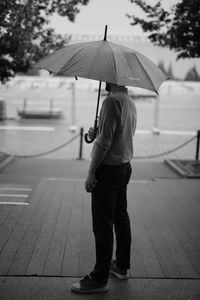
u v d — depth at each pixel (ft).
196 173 33.22
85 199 22.66
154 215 20.06
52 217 19.04
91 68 10.96
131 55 11.66
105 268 11.79
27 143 55.01
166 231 17.62
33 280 12.50
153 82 11.44
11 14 33.83
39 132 64.23
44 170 36.73
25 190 25.44
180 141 59.06
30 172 35.60
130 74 11.11
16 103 94.02
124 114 11.38
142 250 15.26
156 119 70.54
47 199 22.43
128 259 12.71
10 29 34.27
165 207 21.65
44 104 93.15
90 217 19.25
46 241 15.84
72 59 11.40
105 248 11.71
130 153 11.92
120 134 11.45
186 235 17.17
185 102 107.86
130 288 12.24
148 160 45.32
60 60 11.73
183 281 12.80
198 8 32.12
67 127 69.92
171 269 13.64
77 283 11.92
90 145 54.13
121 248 12.64
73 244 15.61
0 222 17.99
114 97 11.28
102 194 11.68
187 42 34.42
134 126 11.93
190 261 14.37
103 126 11.18
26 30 35.19
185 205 22.16
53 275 12.86
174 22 34.78
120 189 12.12
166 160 41.24
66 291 11.92
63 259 14.15
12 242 15.58
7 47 35.24
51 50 37.78
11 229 17.10
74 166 38.96
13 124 72.49
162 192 25.20
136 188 26.12
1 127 68.59
